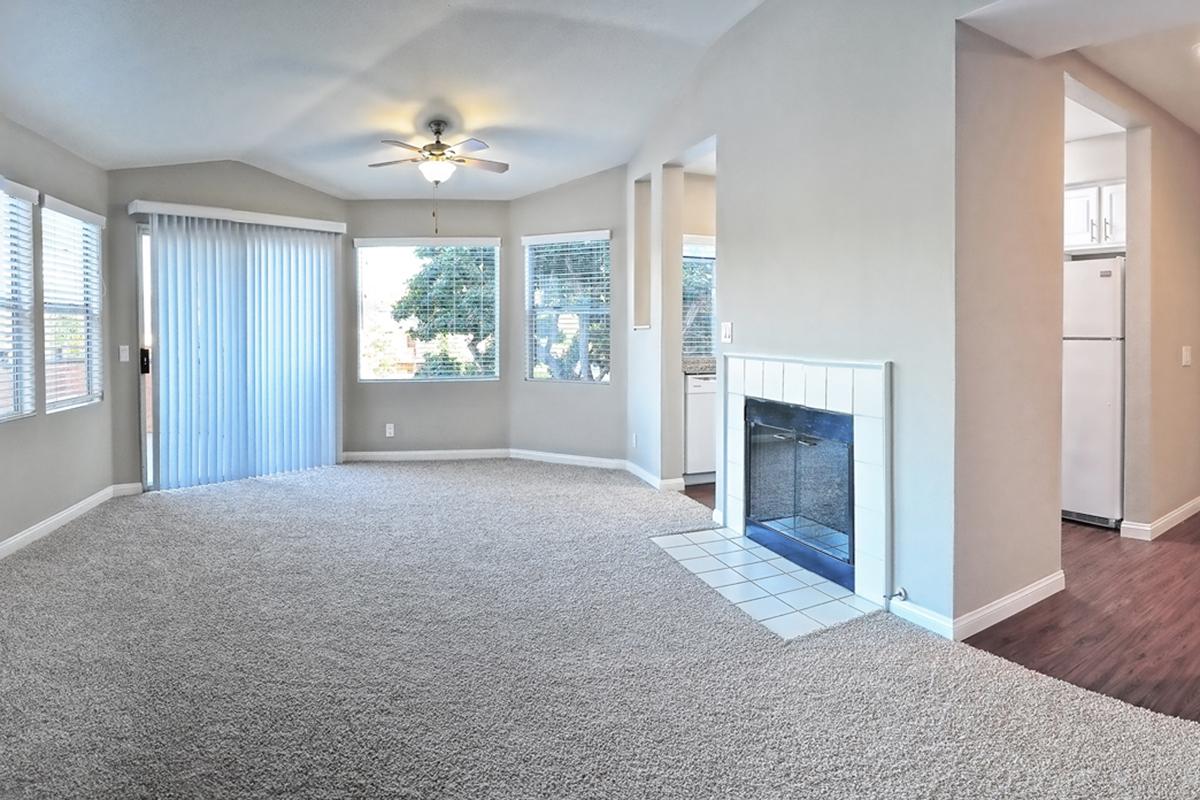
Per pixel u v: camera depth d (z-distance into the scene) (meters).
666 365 5.33
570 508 4.75
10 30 3.02
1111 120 3.77
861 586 3.11
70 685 2.30
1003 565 2.88
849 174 3.10
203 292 5.39
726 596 3.13
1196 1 2.40
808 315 3.39
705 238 6.14
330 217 6.27
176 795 1.75
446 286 6.60
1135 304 3.99
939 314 2.68
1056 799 1.74
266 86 4.10
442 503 4.88
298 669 2.42
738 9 3.78
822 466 3.36
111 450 5.03
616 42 4.05
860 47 3.02
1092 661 2.50
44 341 4.12
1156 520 4.04
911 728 2.05
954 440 2.66
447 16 3.57
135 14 3.14
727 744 1.98
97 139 4.38
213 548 3.83
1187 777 1.82
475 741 1.99
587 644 2.63
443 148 4.62
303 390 6.07
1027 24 2.59
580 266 6.24
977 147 2.67
